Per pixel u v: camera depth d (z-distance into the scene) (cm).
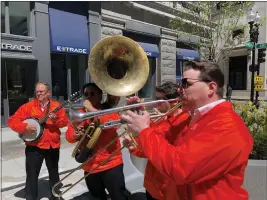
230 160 133
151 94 1490
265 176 301
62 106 338
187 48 1714
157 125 197
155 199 236
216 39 1415
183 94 162
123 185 271
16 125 343
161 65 1480
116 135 265
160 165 140
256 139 370
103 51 213
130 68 217
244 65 2344
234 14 1333
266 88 2105
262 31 2047
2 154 629
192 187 148
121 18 1251
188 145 137
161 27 1462
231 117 141
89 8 1129
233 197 140
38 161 347
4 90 945
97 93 264
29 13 980
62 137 788
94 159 260
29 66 1004
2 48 896
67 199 384
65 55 1105
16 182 453
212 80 152
